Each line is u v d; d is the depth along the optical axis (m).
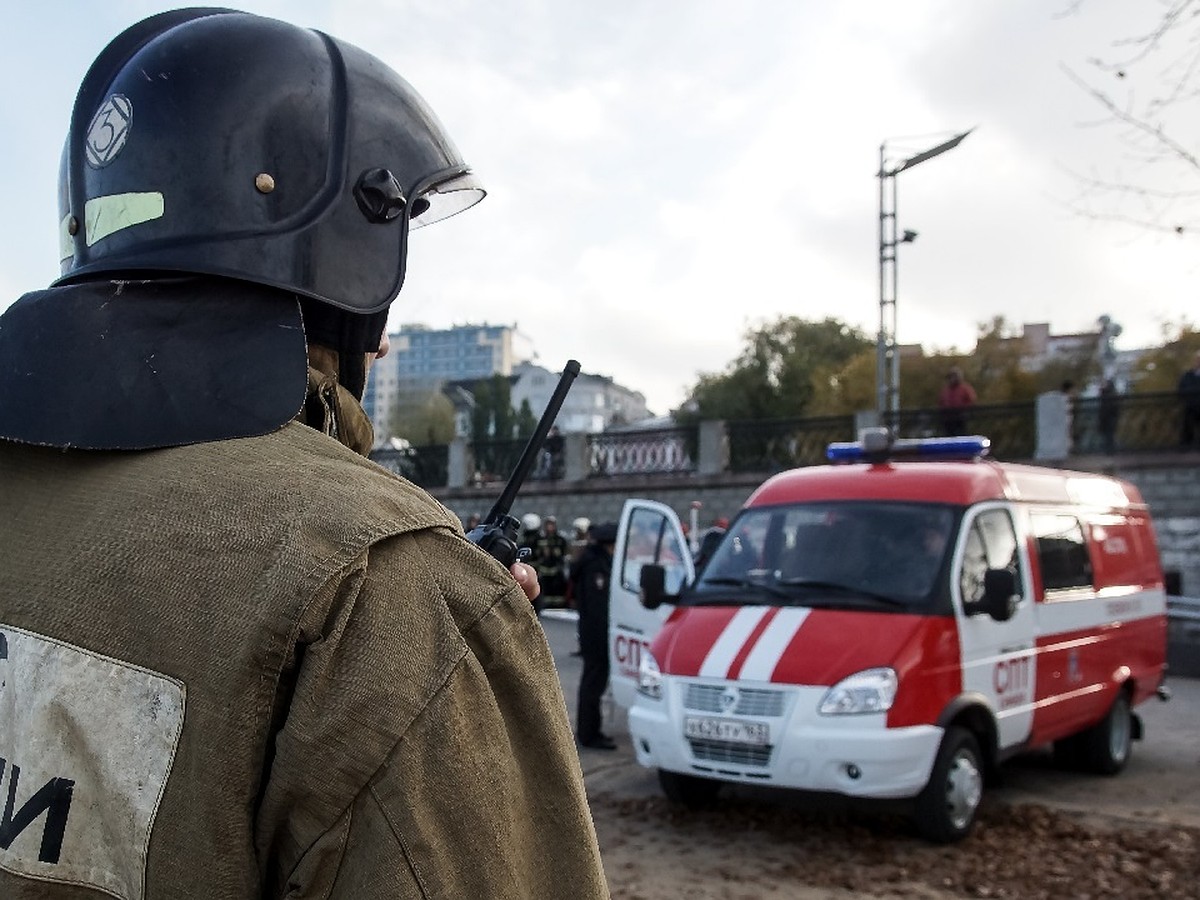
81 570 0.98
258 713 0.89
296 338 1.12
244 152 1.17
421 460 27.45
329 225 1.20
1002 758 6.32
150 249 1.14
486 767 0.95
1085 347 29.39
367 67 1.33
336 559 0.92
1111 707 7.68
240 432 1.03
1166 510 17.80
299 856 0.90
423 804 0.90
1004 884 5.22
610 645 8.26
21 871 0.95
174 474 1.00
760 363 38.00
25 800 0.96
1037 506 7.31
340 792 0.89
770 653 5.91
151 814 0.91
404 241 1.27
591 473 24.59
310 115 1.22
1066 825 6.21
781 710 5.71
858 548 6.48
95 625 0.96
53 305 1.11
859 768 5.52
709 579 6.91
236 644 0.90
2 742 1.01
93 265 1.17
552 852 1.01
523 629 1.02
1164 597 8.78
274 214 1.17
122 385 1.04
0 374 1.09
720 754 5.92
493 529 1.62
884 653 5.70
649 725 6.24
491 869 0.93
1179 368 23.97
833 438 21.70
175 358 1.06
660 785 6.94
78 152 1.27
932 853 5.70
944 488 6.70
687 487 22.81
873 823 6.25
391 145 1.29
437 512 1.03
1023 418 19.69
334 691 0.89
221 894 0.89
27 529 1.05
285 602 0.90
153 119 1.18
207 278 1.13
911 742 5.56
